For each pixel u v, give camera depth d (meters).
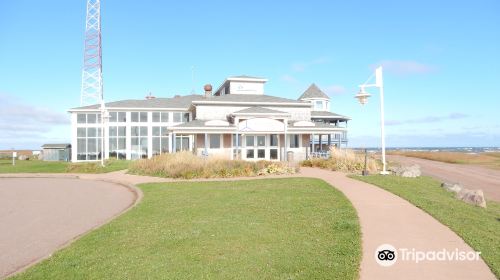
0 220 12.23
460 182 21.91
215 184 18.67
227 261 7.27
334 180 18.00
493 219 10.98
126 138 44.72
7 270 7.57
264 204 12.82
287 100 37.41
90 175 27.11
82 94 50.97
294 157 34.22
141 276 6.62
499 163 37.12
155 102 47.38
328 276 6.41
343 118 42.47
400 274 6.50
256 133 31.94
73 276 6.71
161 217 11.32
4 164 39.88
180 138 44.19
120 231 9.71
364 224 9.60
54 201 16.03
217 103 35.47
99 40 51.66
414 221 9.90
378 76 19.48
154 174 24.62
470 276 6.42
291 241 8.50
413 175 20.62
